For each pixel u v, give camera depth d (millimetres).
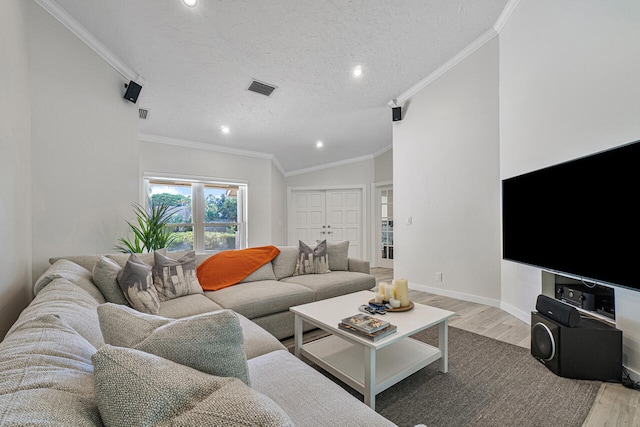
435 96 3762
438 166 3766
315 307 2078
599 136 1875
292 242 7035
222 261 2850
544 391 1670
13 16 1781
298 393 1013
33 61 2123
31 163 2109
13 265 1764
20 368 575
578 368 1768
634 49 1652
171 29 2492
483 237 3275
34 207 2139
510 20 2809
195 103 3791
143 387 526
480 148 3273
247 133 4914
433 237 3846
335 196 6852
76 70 2461
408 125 4180
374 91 3947
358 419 884
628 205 1531
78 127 2494
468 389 1707
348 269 3613
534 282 2564
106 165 2775
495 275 3178
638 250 1479
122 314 812
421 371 1912
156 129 4434
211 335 699
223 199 5590
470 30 2996
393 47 3057
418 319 1807
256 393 575
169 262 2400
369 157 6535
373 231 6461
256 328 1691
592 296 1992
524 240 2404
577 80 2053
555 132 2260
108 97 2801
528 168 2578
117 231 2896
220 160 5402
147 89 3348
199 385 583
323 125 4855
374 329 1567
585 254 1794
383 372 1673
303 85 3598
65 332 803
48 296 1173
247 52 2873
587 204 1785
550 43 2305
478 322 2752
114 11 2273
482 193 3273
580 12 2023
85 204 2557
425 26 2805
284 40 2734
